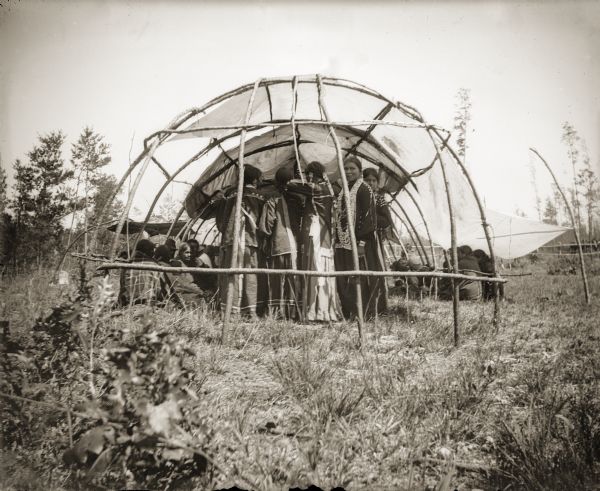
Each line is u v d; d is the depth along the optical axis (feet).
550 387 12.12
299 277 20.29
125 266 15.24
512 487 7.91
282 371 12.30
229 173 31.07
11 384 9.07
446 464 8.46
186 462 7.64
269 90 22.85
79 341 9.88
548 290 38.42
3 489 7.52
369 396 11.30
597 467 8.31
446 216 29.07
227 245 20.85
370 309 21.26
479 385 11.90
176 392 7.30
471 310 26.23
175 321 16.33
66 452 6.99
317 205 20.86
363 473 8.33
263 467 8.21
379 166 30.35
